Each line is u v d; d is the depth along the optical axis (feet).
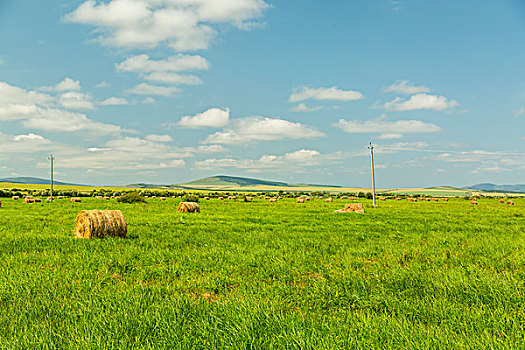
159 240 49.52
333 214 100.94
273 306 19.38
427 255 36.11
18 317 18.71
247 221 79.97
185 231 59.72
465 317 18.06
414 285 24.41
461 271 27.81
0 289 23.85
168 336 15.57
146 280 28.19
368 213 105.91
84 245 43.55
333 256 36.88
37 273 28.63
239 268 31.32
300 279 28.09
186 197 209.87
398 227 68.64
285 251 39.40
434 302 20.63
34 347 14.76
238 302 20.27
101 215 51.78
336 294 22.71
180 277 28.96
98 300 21.09
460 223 76.64
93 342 14.94
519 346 14.24
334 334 15.48
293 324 16.47
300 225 72.13
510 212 113.09
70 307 20.30
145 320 17.26
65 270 30.17
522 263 30.86
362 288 24.02
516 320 17.31
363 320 17.29
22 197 235.40
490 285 22.74
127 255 36.42
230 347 14.49
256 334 15.74
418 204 174.81
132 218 83.66
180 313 18.52
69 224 69.92
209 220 80.64
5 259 34.99
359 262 32.55
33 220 77.61
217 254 37.45
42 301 21.38
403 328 16.37
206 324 16.76
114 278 28.63
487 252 37.01
